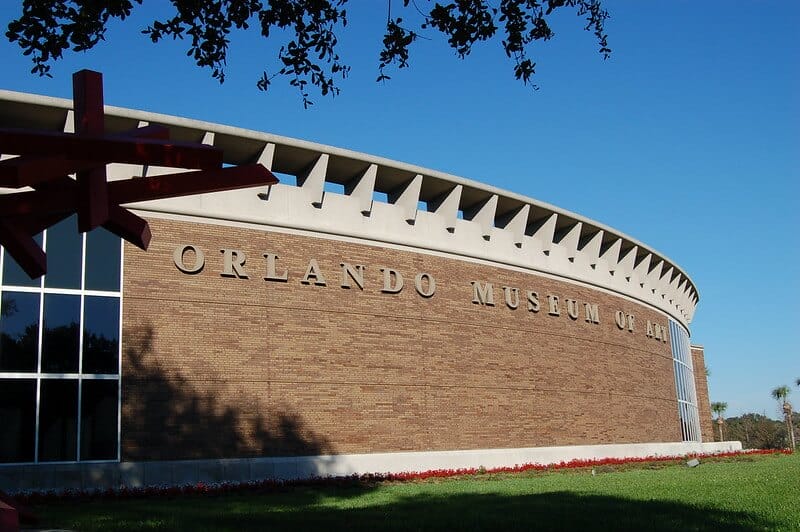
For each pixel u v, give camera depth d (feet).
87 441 75.92
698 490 64.08
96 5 40.60
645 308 145.69
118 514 53.42
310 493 71.20
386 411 92.89
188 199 85.15
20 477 72.08
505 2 43.93
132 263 81.35
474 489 72.74
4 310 75.66
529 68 45.47
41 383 75.46
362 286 94.43
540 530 41.04
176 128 85.15
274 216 89.97
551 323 116.47
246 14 43.83
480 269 107.96
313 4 43.93
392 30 44.57
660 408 142.82
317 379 88.63
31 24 40.34
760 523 41.45
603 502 55.52
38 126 81.46
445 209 106.22
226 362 83.51
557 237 129.18
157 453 78.18
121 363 78.74
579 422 116.37
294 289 89.61
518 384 108.06
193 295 83.41
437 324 100.63
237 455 81.82
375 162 97.50
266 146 90.12
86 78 29.91
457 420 99.25
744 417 470.39
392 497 65.51
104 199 30.32
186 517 50.34
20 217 31.73
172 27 43.47
